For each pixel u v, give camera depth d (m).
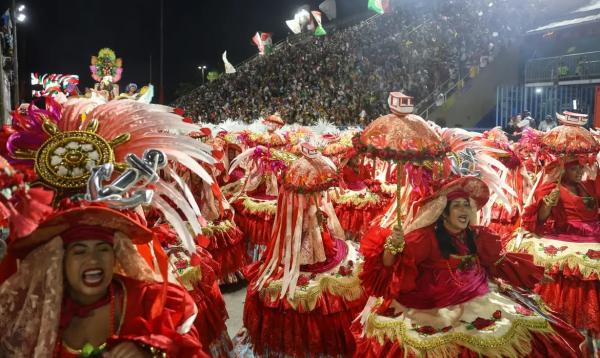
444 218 3.42
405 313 3.38
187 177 5.45
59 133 2.45
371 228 3.72
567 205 4.96
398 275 3.35
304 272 4.48
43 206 1.99
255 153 7.07
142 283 2.44
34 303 2.17
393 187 7.62
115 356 2.19
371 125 3.28
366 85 24.45
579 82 16.72
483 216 4.05
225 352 4.31
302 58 29.58
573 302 4.68
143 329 2.28
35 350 2.13
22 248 2.19
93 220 2.18
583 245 4.80
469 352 3.13
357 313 4.42
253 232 7.37
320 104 24.84
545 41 20.27
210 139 5.80
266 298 4.46
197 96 33.84
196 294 4.02
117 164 2.39
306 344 4.33
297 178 4.42
